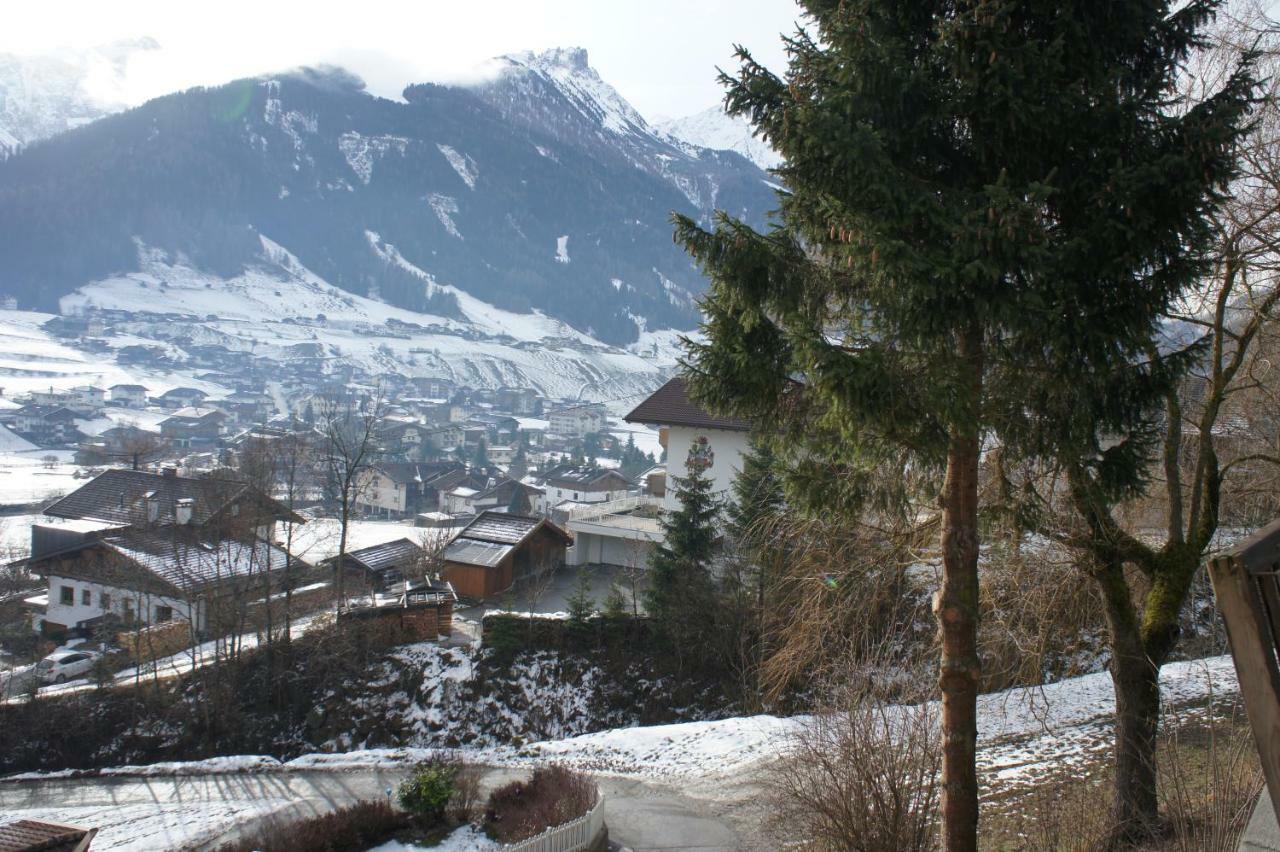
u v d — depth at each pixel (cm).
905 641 1355
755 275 866
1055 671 2139
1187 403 1281
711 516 2878
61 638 4050
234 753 2784
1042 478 984
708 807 1823
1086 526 1071
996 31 729
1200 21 816
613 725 2647
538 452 17350
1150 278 774
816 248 871
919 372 812
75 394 18500
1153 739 1031
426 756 2534
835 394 764
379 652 3012
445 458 15750
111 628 3744
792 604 1507
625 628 2881
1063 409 826
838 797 1109
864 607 1209
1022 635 1177
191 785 2489
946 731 863
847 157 730
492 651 2920
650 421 3450
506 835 1702
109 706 2977
